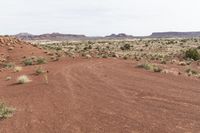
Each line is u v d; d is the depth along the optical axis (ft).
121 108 39.65
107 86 55.47
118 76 68.44
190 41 324.60
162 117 35.09
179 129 30.76
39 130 32.37
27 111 40.40
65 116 37.09
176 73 75.61
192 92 49.24
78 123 34.12
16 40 171.83
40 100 46.55
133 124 32.83
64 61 116.57
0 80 72.02
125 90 51.37
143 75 70.33
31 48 163.53
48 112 39.34
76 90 52.75
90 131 31.30
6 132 32.19
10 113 39.32
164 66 95.55
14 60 132.36
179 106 39.91
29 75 76.74
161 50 212.02
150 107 39.75
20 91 54.90
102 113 37.65
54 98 47.37
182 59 144.05
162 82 59.52
